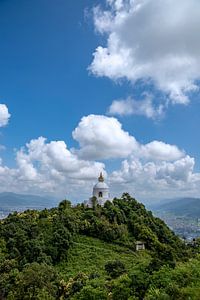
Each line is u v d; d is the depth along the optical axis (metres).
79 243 149.62
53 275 110.94
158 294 75.31
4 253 135.12
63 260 135.75
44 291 97.94
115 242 155.50
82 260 135.12
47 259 129.25
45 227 152.12
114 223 165.38
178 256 125.75
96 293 89.19
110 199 199.75
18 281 101.94
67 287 104.25
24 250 133.88
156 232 169.50
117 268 115.69
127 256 142.25
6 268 121.25
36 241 136.62
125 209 180.00
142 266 100.50
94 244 151.00
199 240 171.62
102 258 136.75
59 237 140.00
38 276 102.56
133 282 89.00
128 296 86.44
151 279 87.19
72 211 172.50
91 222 163.88
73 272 123.88
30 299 97.06
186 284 80.31
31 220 162.62
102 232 157.12
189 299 72.62
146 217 180.75
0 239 143.12
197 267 86.56
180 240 174.88
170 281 81.88
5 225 154.62
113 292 88.94
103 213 172.50
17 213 177.75
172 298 74.81
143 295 85.81
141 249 153.75
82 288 97.25
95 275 111.94
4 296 104.94
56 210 177.25
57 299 102.69
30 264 115.94
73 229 154.38
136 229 165.12
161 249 145.50
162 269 88.62
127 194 193.25
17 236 142.12
